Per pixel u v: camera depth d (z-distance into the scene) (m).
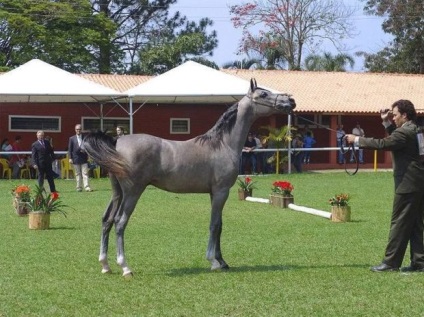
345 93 37.44
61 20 46.25
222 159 10.15
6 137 32.81
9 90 26.20
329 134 36.69
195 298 8.47
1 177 30.12
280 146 31.69
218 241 10.23
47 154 20.84
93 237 13.30
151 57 50.97
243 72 38.97
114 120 34.47
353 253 11.60
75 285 9.18
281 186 18.36
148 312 7.87
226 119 10.29
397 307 8.05
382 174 31.58
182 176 9.98
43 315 7.76
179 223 15.27
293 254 11.50
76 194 22.19
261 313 7.81
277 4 55.09
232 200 20.08
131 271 9.76
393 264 10.05
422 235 10.03
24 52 44.59
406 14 52.88
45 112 33.31
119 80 35.47
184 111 35.47
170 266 10.52
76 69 48.00
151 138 9.97
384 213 17.17
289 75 39.25
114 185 9.94
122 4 53.66
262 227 14.66
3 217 16.33
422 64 54.34
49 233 13.80
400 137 9.71
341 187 24.89
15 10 45.31
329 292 8.77
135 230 14.20
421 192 9.80
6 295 8.63
